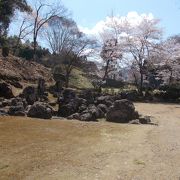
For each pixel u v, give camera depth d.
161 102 32.56
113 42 40.31
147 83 47.00
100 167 9.55
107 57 40.25
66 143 11.91
